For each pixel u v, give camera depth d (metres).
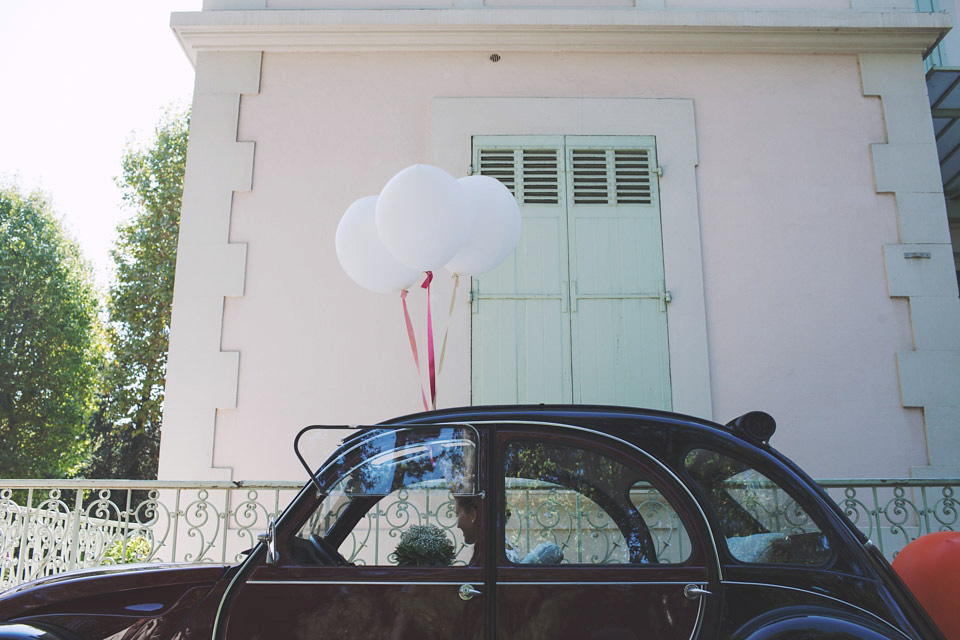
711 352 6.36
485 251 4.61
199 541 5.86
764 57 6.96
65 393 18.36
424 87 6.84
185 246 6.49
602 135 6.75
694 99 6.85
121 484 5.07
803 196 6.68
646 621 2.62
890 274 6.53
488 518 2.80
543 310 6.41
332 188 6.64
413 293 6.44
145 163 17.98
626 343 6.36
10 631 2.67
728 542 2.73
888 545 5.96
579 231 6.57
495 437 2.93
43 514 5.31
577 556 2.76
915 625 2.59
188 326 6.34
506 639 2.64
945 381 6.31
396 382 6.27
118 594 2.82
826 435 6.22
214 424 6.17
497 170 6.67
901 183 6.71
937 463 6.14
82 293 19.52
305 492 2.88
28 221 19.11
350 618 2.69
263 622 2.71
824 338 6.41
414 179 4.15
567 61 6.89
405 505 2.90
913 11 6.91
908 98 6.87
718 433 2.91
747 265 6.54
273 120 6.76
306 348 6.32
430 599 2.70
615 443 2.88
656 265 6.50
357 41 6.82
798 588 2.64
